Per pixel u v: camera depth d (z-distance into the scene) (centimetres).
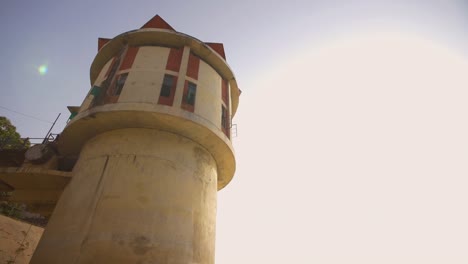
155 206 1334
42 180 1681
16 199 1908
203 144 1725
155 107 1504
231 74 2148
